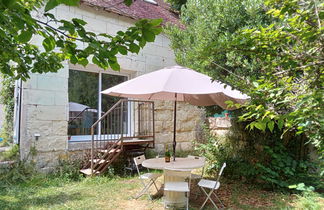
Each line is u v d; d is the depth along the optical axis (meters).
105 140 6.87
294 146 5.63
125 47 1.84
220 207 4.30
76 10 6.49
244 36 1.81
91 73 7.12
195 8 5.97
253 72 4.06
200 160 4.93
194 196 4.89
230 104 1.90
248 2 4.75
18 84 5.91
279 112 1.65
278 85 1.68
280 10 1.67
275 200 4.64
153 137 7.21
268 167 5.45
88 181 5.61
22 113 5.70
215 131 7.81
